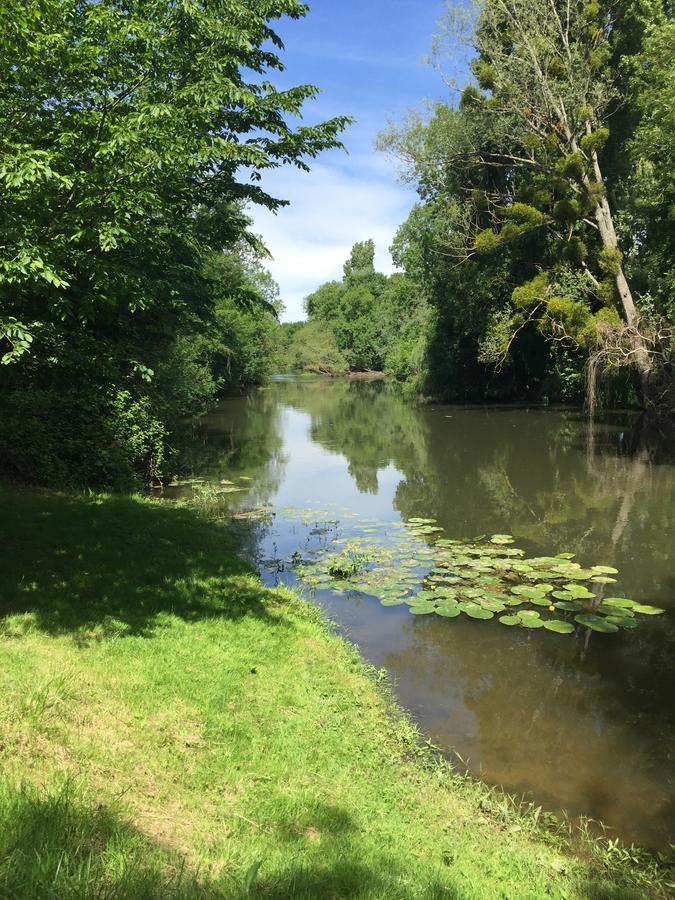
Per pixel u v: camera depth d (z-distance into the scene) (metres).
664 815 4.14
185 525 9.92
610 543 10.12
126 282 6.12
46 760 3.10
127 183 5.85
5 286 5.57
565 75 22.80
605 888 3.33
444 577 8.39
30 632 4.95
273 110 8.14
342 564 8.71
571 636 6.76
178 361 19.39
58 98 6.17
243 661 5.40
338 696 5.27
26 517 8.78
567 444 20.12
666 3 21.56
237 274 33.75
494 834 3.79
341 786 3.92
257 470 16.94
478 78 24.16
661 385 21.02
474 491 14.23
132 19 6.40
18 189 5.18
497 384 35.53
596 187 21.72
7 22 5.11
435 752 4.77
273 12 8.55
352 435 24.23
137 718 3.97
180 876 2.40
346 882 2.79
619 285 22.00
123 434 13.24
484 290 30.33
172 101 6.42
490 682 5.84
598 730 5.12
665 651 6.45
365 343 82.06
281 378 78.94
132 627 5.51
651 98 19.05
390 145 27.20
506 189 29.39
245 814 3.31
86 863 2.31
